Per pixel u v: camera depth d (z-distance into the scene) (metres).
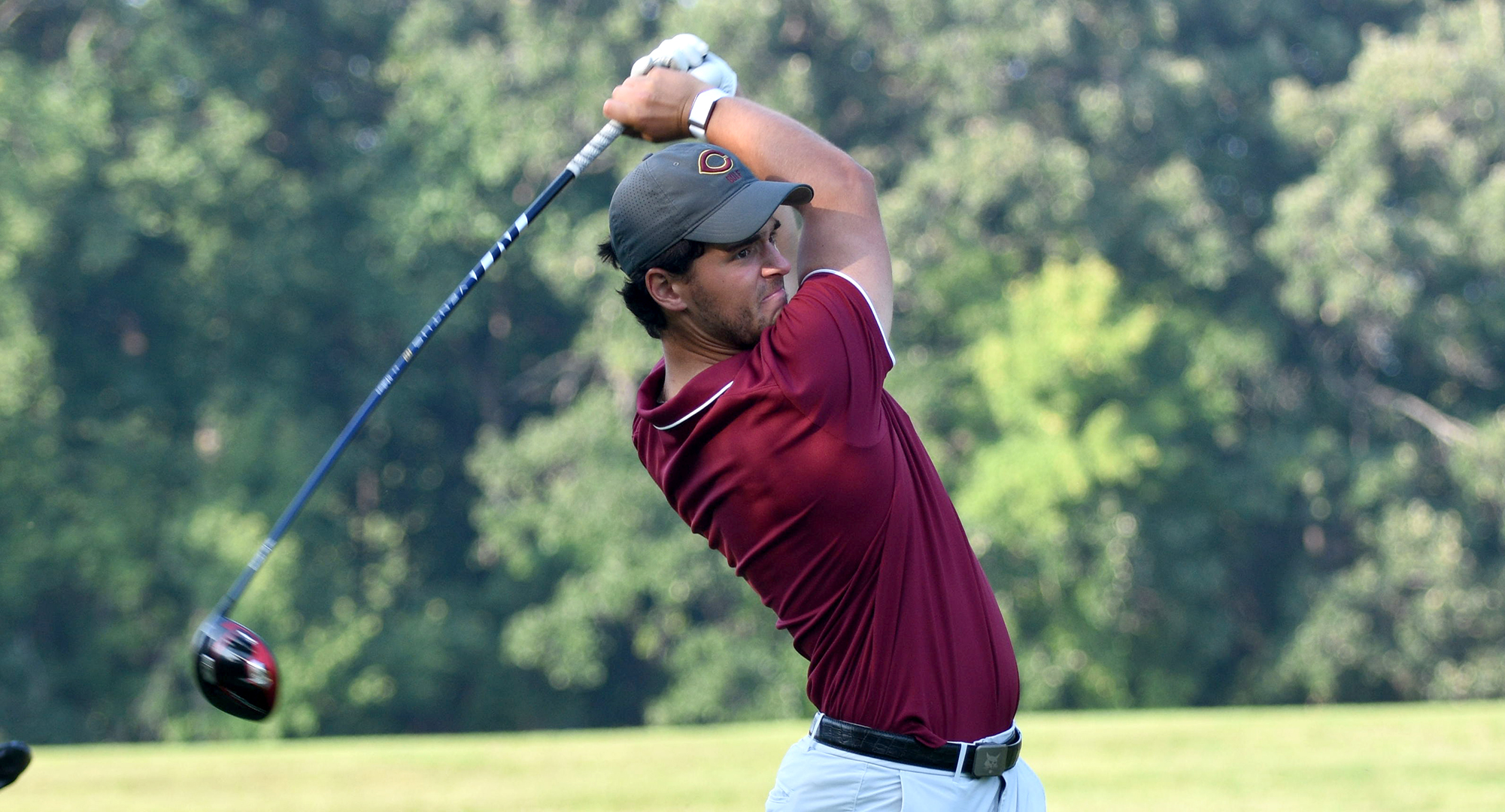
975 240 97.94
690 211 7.66
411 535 103.19
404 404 100.12
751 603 90.94
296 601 88.69
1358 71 104.06
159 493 92.81
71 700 91.25
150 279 97.62
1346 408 104.75
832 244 8.09
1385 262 97.75
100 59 97.62
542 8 102.25
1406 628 92.38
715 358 8.10
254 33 103.56
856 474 7.73
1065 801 26.38
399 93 104.94
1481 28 106.31
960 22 102.19
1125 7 105.56
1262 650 98.25
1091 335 91.44
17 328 87.06
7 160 88.56
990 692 8.16
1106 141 102.75
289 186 99.12
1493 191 98.81
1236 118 108.62
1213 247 98.38
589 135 98.00
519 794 28.27
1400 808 24.73
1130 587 92.12
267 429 93.94
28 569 87.75
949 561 8.16
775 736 36.69
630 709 99.69
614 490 90.69
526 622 90.75
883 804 8.02
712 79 9.01
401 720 96.00
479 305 101.81
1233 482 98.31
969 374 97.00
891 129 106.81
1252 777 28.36
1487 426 98.12
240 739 86.44
